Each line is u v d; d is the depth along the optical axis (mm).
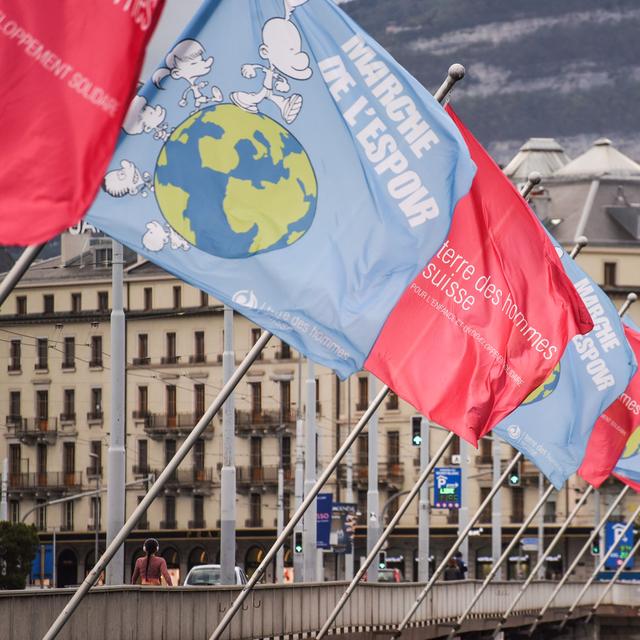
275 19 25656
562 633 117125
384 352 32062
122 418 50188
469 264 32156
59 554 176875
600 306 46156
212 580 69562
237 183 25484
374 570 97812
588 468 52812
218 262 25250
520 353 33062
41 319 172250
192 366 177375
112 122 19609
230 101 25453
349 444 39344
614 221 194250
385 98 26062
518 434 46031
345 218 25969
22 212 19422
